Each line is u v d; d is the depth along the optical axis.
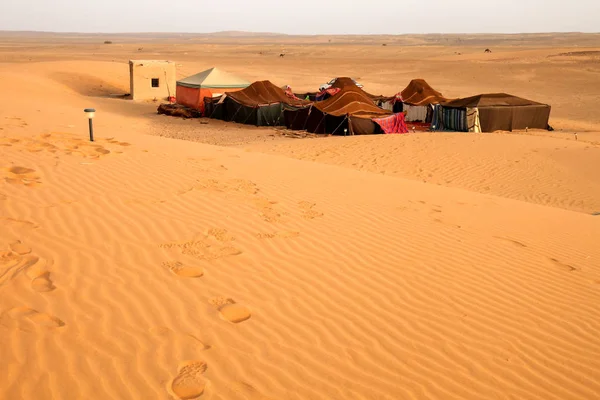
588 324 5.88
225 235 6.95
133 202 7.59
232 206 8.02
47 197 7.36
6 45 136.38
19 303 4.83
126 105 36.69
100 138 11.52
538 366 4.99
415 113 35.41
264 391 4.17
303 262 6.52
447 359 4.93
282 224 7.62
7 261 5.51
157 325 4.83
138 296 5.25
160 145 11.76
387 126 28.20
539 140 22.88
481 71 63.62
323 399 4.18
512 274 6.98
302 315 5.37
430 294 6.14
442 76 61.72
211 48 133.12
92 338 4.50
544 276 7.06
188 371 4.26
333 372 4.53
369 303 5.77
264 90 33.34
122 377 4.08
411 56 104.81
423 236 7.93
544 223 9.80
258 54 107.81
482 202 10.79
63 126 13.29
